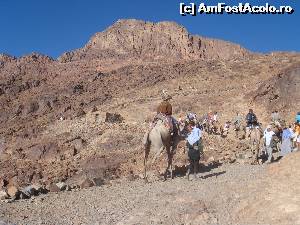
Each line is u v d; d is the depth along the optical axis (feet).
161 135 53.31
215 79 208.85
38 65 330.95
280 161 46.37
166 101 55.36
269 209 36.35
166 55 383.65
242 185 43.86
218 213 37.81
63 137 137.18
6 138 150.61
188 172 53.06
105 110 174.60
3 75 316.40
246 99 155.43
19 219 40.04
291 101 136.67
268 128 60.95
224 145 91.04
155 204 41.86
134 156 96.63
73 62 336.70
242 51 419.13
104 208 42.50
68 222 39.01
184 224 36.63
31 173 99.09
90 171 86.43
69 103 214.90
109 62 328.70
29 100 226.38
